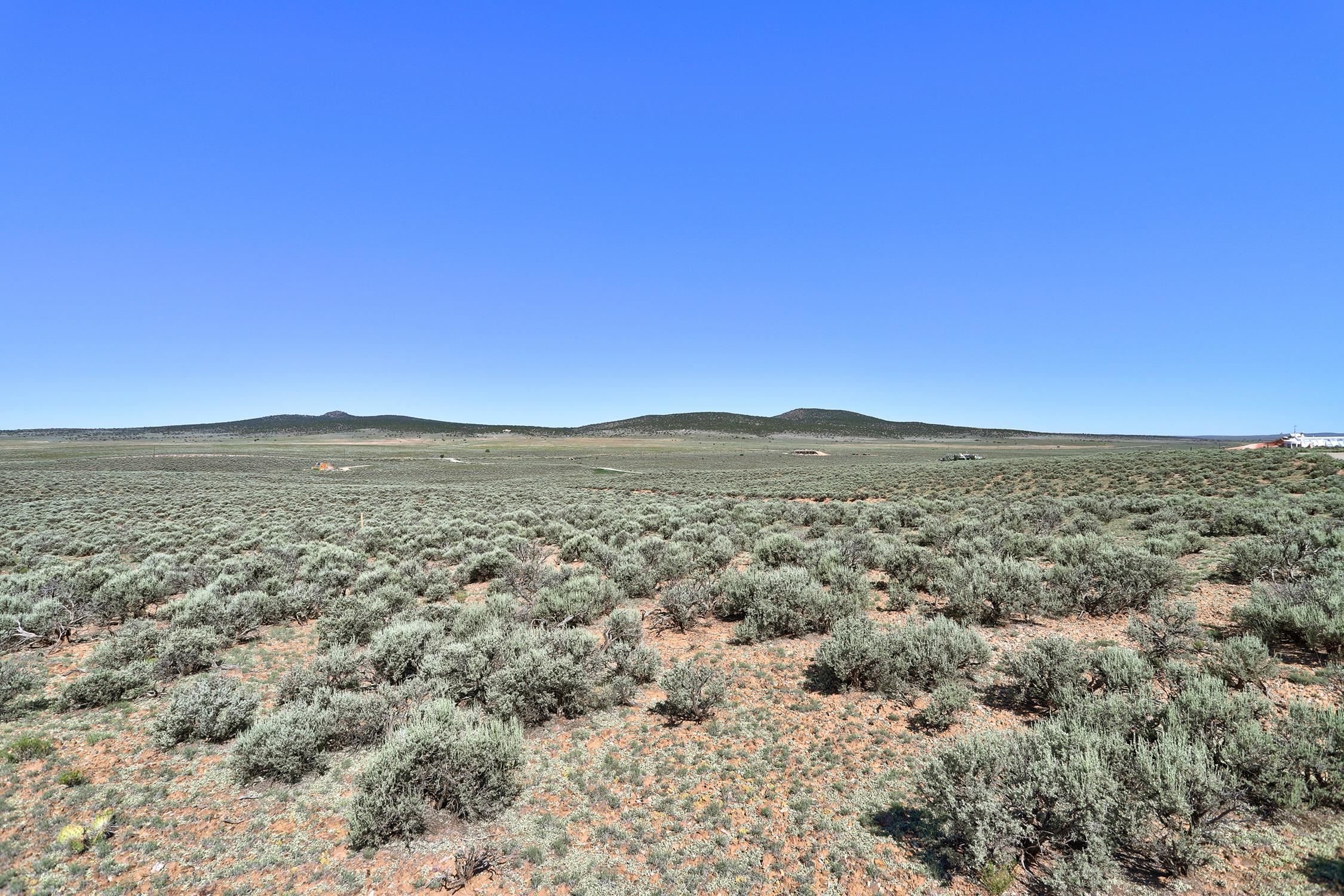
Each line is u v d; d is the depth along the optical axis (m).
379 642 12.32
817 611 13.91
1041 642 9.82
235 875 6.68
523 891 6.28
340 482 75.69
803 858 6.55
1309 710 6.88
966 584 14.10
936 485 47.56
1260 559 14.30
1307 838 5.87
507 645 11.80
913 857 6.38
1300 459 38.53
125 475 73.50
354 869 6.70
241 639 15.20
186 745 9.71
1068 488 39.84
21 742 9.40
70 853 7.06
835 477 60.50
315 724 9.17
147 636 13.84
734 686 11.34
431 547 27.50
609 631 13.70
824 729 9.41
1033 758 6.46
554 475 90.94
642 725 9.99
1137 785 6.08
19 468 88.88
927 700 10.10
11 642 15.00
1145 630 10.91
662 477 76.44
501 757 7.87
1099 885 5.39
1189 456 47.25
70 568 22.06
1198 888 5.43
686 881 6.32
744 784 8.08
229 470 97.50
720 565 20.52
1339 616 9.75
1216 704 7.12
